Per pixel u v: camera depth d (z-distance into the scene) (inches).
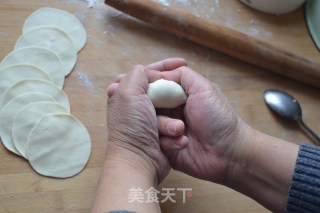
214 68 20.3
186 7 21.3
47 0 19.6
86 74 18.3
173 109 16.2
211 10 21.7
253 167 14.8
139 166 13.6
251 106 19.6
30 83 17.2
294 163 14.2
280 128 19.4
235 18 21.9
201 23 19.5
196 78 15.3
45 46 18.4
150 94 15.0
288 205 13.8
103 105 17.8
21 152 15.9
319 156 13.9
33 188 15.5
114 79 18.6
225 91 19.8
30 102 16.8
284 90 20.6
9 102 16.6
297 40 22.1
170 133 14.3
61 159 16.2
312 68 20.1
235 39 19.6
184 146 14.6
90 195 15.9
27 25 18.7
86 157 16.5
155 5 19.4
